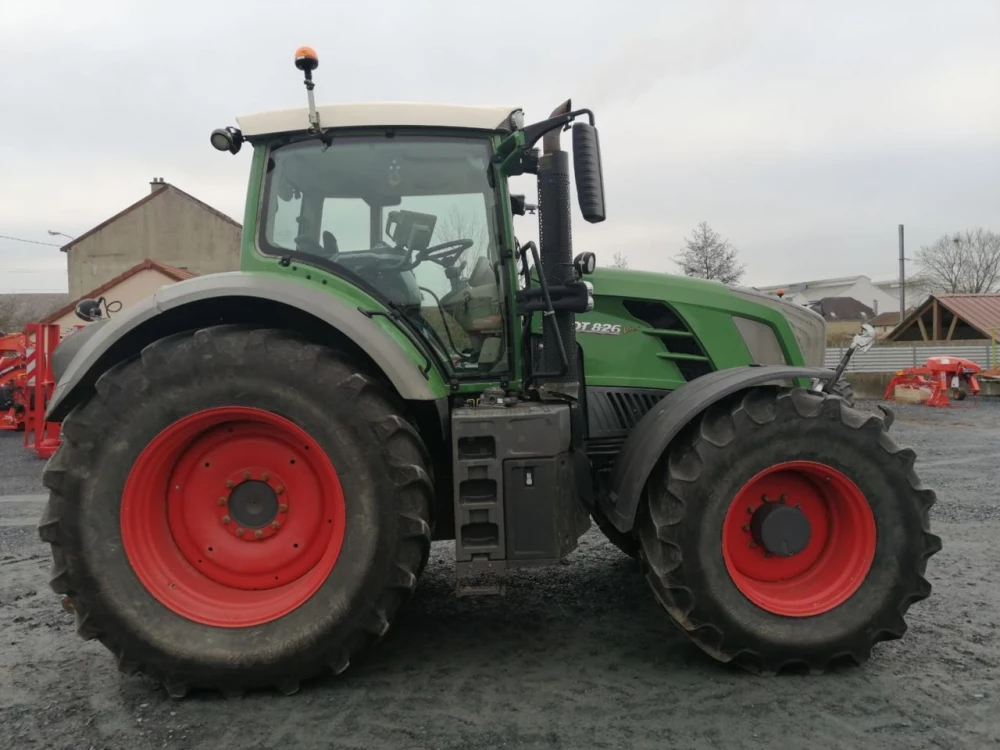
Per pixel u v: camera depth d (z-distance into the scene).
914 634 3.18
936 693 2.63
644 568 2.91
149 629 2.62
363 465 2.66
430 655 3.02
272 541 2.83
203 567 2.83
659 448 2.78
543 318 3.20
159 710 2.59
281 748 2.32
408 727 2.43
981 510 5.61
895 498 2.82
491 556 2.72
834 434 2.79
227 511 2.84
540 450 2.74
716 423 2.83
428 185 3.20
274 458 2.81
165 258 29.88
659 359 3.60
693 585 2.73
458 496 2.74
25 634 3.30
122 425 2.64
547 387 3.16
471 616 3.47
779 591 2.90
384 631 2.69
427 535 2.71
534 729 2.41
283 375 2.65
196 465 2.82
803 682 2.73
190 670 2.62
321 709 2.57
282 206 3.18
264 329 2.74
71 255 29.77
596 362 3.53
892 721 2.43
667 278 3.65
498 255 3.19
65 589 2.62
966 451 8.80
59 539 2.62
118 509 2.65
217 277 2.84
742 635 2.75
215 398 2.66
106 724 2.49
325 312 2.77
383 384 2.85
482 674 2.83
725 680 2.76
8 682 2.82
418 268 3.20
